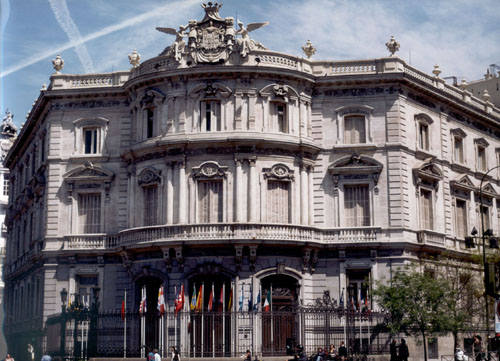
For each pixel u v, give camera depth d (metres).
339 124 57.94
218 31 56.59
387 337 52.97
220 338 52.84
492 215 69.38
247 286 53.16
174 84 56.50
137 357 49.94
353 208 57.25
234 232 52.84
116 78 60.97
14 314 74.81
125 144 60.00
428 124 61.28
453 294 50.97
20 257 73.06
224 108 55.78
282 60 57.06
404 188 56.81
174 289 53.91
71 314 51.69
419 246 56.53
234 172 54.97
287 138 55.81
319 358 44.66
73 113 61.09
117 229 58.91
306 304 51.38
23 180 76.75
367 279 54.00
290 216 55.78
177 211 55.16
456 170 64.38
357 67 58.53
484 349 62.38
